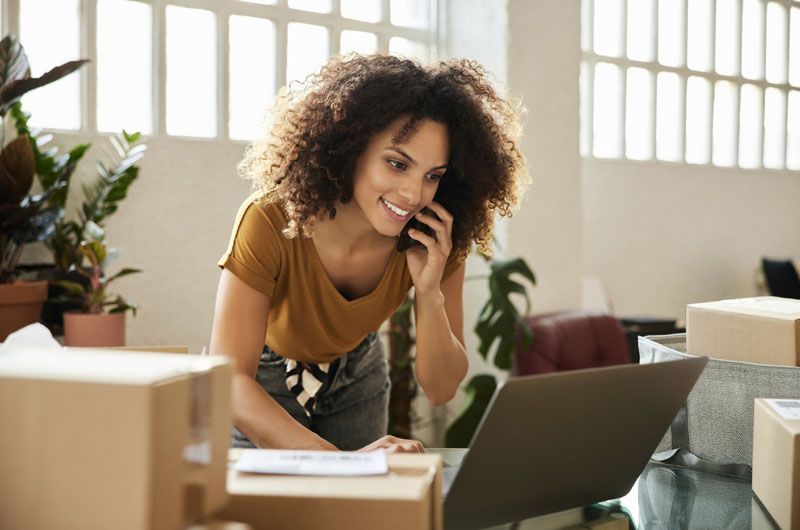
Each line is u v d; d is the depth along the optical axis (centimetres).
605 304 481
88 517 73
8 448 75
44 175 314
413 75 157
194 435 79
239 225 167
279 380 194
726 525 118
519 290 398
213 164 381
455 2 448
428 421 457
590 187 524
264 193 169
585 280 481
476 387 395
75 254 314
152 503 73
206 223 380
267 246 165
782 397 137
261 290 165
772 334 146
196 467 79
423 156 155
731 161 604
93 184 350
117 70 357
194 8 375
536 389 98
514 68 429
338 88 158
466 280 450
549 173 450
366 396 210
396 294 188
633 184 545
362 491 85
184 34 374
